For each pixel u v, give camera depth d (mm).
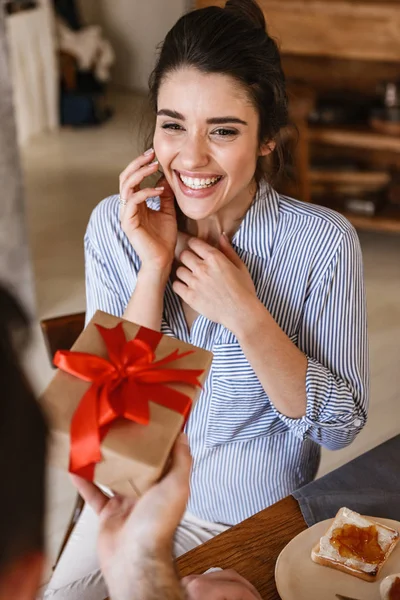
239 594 953
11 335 386
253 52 1145
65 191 4547
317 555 1021
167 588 746
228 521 1451
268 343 1214
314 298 1342
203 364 887
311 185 3809
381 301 3262
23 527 377
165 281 1276
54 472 2350
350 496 1150
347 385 1333
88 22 6406
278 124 1249
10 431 371
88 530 1445
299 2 3268
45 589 1373
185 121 1166
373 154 3836
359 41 3266
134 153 5176
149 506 764
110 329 916
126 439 771
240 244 1335
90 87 5859
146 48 6250
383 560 1016
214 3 3258
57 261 3676
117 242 1397
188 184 1221
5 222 2928
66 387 826
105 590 1312
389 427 2494
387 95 3555
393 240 3812
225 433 1378
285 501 1154
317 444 1495
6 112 2777
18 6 5109
